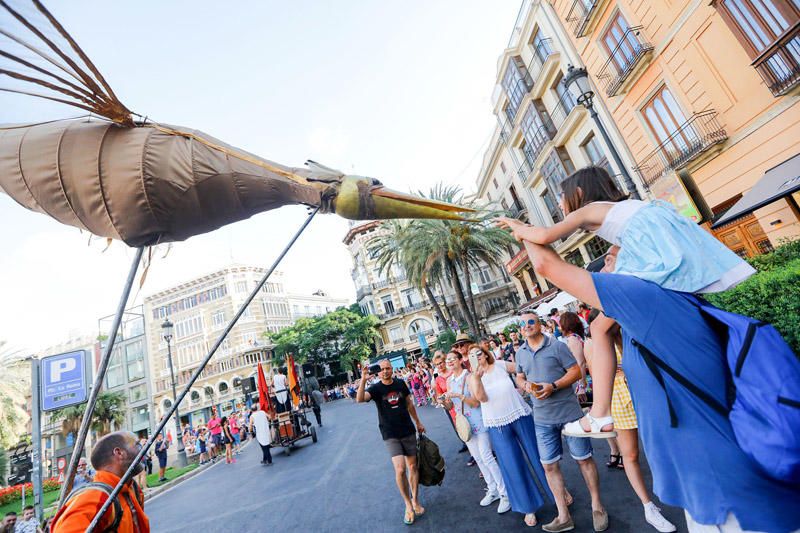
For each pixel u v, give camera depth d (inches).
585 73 331.9
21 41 62.3
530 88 709.3
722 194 384.2
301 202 84.7
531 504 134.7
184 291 2046.0
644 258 43.3
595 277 41.9
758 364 35.2
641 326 39.7
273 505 254.8
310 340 1654.8
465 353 187.6
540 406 131.0
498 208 1109.1
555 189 729.6
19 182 76.7
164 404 1889.8
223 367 1866.4
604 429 54.9
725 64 351.6
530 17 659.4
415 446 175.0
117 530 77.8
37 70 66.6
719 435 36.4
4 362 930.7
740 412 35.1
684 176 420.8
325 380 1892.2
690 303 40.2
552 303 616.1
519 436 145.3
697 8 363.9
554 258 45.6
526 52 716.7
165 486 474.0
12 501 671.8
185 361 1945.1
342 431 555.8
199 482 455.8
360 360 1663.4
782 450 32.0
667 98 423.8
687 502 38.7
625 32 444.1
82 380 314.5
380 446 362.3
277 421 472.7
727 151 367.2
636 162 485.4
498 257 807.1
